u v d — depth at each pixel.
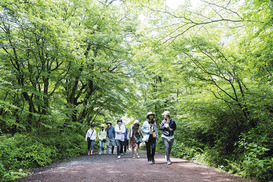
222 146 6.51
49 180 4.09
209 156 6.46
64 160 7.55
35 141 7.26
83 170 5.13
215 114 6.05
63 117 8.38
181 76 6.13
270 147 4.52
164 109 13.16
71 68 9.32
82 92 13.79
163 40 5.61
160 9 4.99
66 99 12.08
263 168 3.90
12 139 6.09
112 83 11.44
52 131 8.05
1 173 4.61
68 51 7.29
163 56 6.00
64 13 8.47
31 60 7.94
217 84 5.88
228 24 5.93
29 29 6.46
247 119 5.61
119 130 8.36
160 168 5.35
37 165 6.21
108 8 10.69
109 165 5.95
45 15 5.98
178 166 5.77
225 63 5.12
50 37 6.57
